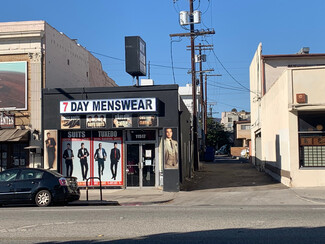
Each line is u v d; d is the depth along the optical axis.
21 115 19.56
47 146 18.05
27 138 19.19
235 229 8.27
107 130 18.14
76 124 17.81
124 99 17.19
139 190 17.45
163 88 17.33
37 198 13.06
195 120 28.91
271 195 15.08
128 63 17.25
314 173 16.75
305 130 16.94
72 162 18.22
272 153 22.09
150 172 17.86
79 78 25.67
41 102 19.20
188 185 19.59
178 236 7.70
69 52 23.73
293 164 16.94
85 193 16.88
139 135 17.98
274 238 7.37
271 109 22.19
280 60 26.52
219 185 19.53
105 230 8.42
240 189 17.53
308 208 11.44
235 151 62.84
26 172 13.42
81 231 8.36
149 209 11.70
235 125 73.44
